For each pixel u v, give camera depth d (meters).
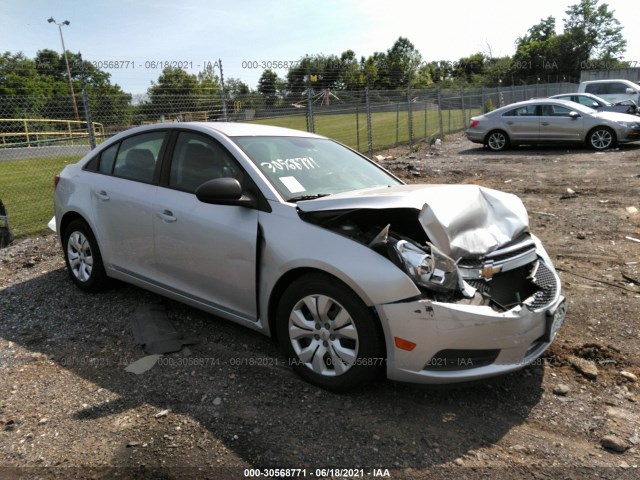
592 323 3.96
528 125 14.53
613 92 21.59
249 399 3.01
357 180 3.95
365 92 14.95
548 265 3.45
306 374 3.14
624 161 11.53
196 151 3.79
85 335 3.86
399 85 27.66
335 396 3.05
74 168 4.73
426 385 3.09
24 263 5.57
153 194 3.88
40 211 8.45
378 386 3.16
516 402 3.03
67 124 13.87
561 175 10.32
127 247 4.10
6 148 14.31
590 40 63.59
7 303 4.49
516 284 3.15
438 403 3.01
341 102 14.36
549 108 14.35
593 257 5.46
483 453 2.59
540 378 3.28
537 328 2.93
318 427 2.77
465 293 2.77
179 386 3.15
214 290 3.55
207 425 2.78
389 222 3.29
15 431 2.74
